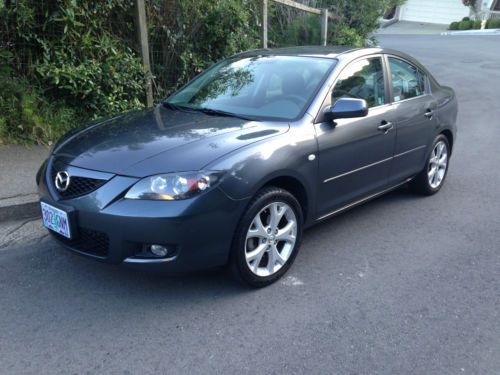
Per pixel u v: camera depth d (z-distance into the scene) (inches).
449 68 668.7
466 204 218.2
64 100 254.8
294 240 150.1
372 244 175.9
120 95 262.5
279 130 146.6
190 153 129.6
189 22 293.3
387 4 521.3
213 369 111.2
